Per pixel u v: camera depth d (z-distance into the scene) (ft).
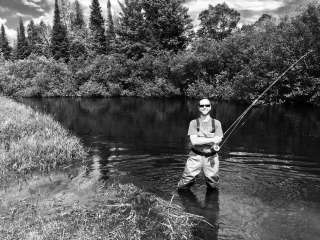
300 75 81.71
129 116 62.80
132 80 125.29
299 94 81.56
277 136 40.32
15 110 47.98
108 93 124.88
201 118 21.26
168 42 138.00
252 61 90.12
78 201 19.15
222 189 21.39
